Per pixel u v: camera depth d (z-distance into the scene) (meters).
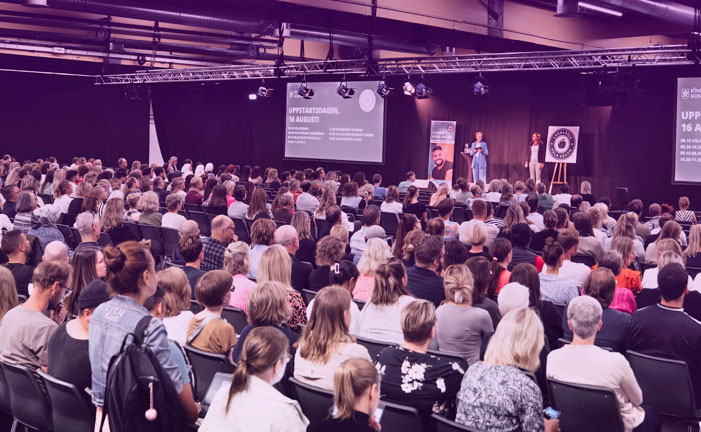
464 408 2.98
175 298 3.98
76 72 23.16
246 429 2.43
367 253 5.35
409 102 20.91
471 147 19.78
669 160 17.16
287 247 6.13
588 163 18.34
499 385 2.91
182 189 11.44
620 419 3.35
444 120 20.36
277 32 17.97
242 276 5.01
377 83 19.94
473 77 19.66
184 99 24.86
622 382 3.44
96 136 24.61
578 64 15.53
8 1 14.19
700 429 4.10
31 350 3.58
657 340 4.17
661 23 20.06
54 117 23.83
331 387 3.24
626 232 7.37
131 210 9.62
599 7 14.18
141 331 2.72
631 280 5.69
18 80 23.06
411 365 3.27
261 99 23.25
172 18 15.41
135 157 25.30
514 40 18.77
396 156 21.22
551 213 7.82
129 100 24.91
